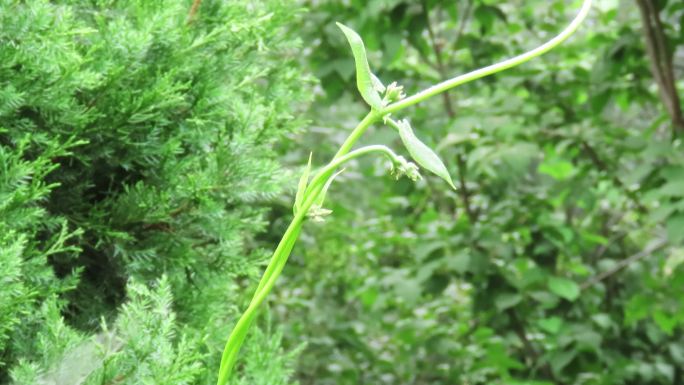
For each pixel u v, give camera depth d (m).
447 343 4.11
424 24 3.68
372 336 4.88
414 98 1.10
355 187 4.99
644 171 3.36
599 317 3.89
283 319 4.15
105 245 1.51
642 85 3.95
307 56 3.82
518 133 3.57
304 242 4.05
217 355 1.60
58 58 1.33
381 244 4.36
